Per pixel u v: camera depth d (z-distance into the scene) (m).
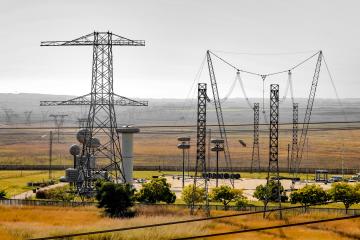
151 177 177.50
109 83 134.12
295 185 158.75
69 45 130.00
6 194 136.62
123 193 107.06
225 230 91.00
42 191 133.38
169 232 84.81
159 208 112.88
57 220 99.62
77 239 79.62
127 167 142.88
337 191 113.44
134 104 138.25
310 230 92.50
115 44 131.25
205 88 115.25
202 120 116.31
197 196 121.12
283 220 101.81
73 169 149.75
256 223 98.31
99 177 146.12
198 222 95.62
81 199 129.00
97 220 99.81
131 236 81.38
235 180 172.12
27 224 93.19
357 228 94.50
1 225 91.38
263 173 194.88
